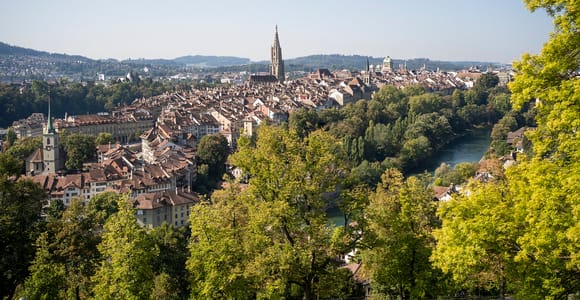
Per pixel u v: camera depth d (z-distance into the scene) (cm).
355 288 8781
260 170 5700
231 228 6525
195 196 19625
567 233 3538
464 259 4312
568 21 3828
